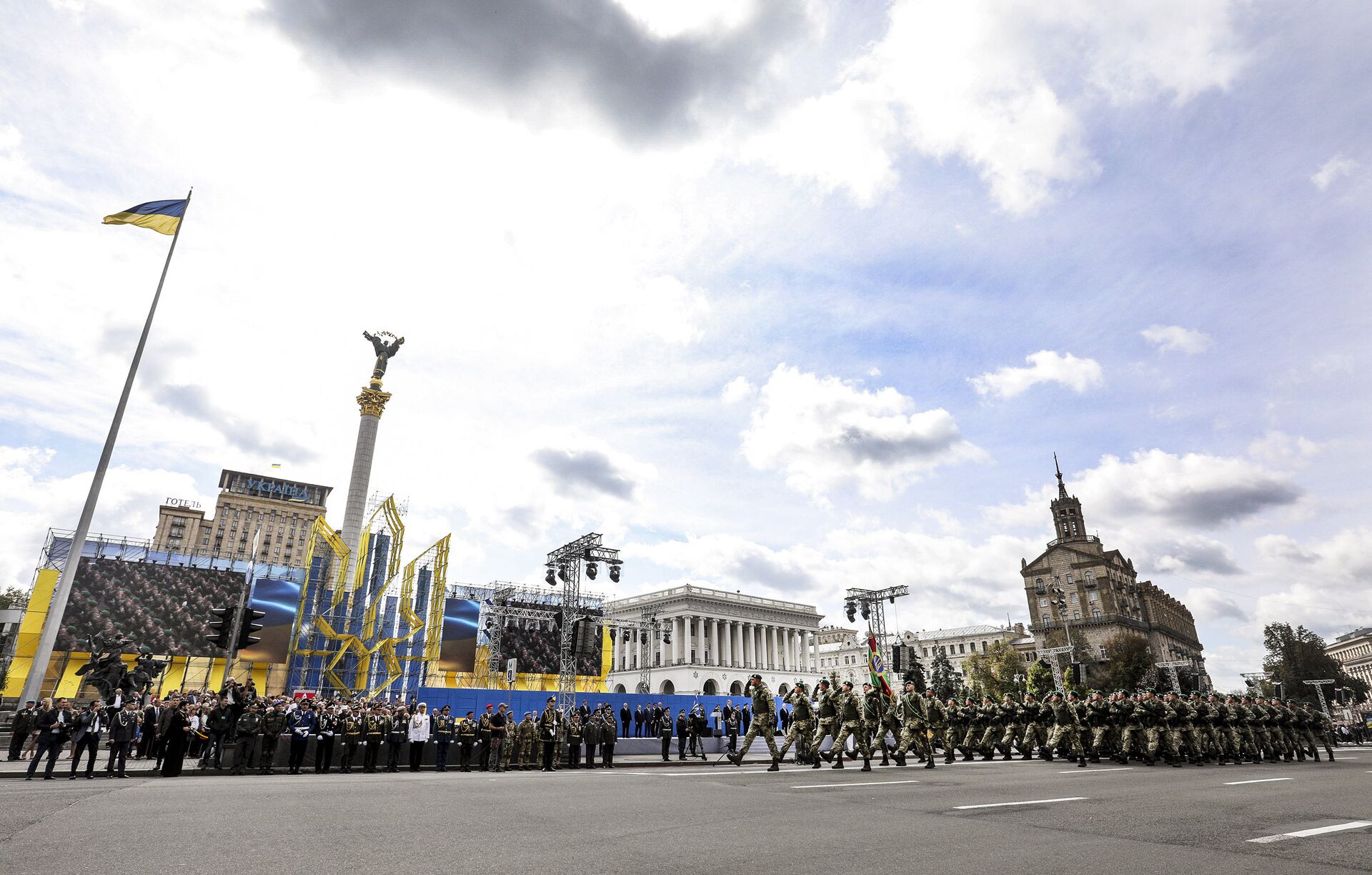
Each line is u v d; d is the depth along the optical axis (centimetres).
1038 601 10312
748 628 11025
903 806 1043
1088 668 9269
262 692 4819
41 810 950
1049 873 600
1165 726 2120
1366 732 5672
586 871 603
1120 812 980
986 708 2455
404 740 2122
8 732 2539
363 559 5494
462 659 5619
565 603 3781
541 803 1077
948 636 14975
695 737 2816
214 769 1927
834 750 1828
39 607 4675
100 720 1806
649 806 1033
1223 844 743
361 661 5047
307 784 1437
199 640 4841
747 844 733
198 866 616
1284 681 9781
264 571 5384
